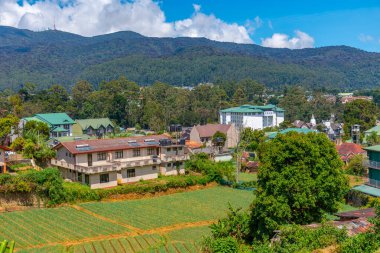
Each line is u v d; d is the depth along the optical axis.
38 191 64.25
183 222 59.31
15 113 161.62
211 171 86.56
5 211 61.06
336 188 47.16
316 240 37.00
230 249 41.59
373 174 69.38
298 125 187.75
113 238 50.75
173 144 87.00
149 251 45.19
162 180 80.25
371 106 174.12
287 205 44.31
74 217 58.88
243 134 119.62
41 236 50.50
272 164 46.56
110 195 70.94
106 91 199.75
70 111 182.25
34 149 82.12
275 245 38.50
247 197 75.69
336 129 178.88
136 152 81.31
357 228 39.00
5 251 44.50
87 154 75.31
